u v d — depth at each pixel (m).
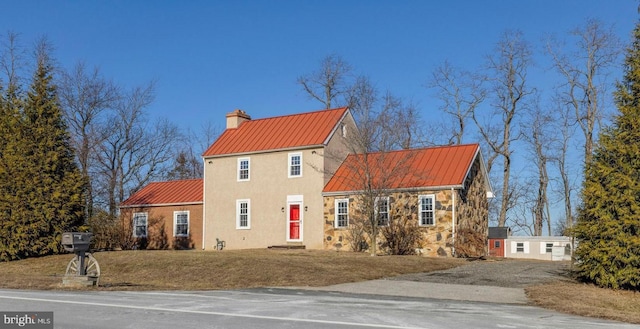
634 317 13.52
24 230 28.27
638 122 19.52
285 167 36.78
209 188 39.41
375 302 14.99
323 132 36.59
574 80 46.03
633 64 20.52
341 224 34.53
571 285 20.19
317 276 21.25
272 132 38.88
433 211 32.00
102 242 39.94
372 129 34.56
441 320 11.84
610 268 19.44
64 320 11.19
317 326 10.79
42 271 24.92
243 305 13.71
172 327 10.52
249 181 37.94
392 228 32.59
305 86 60.06
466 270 25.27
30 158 29.19
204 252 28.62
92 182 47.75
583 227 20.19
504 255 50.19
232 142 39.69
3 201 28.34
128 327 10.48
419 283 20.50
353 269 23.31
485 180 37.38
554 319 12.60
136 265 23.64
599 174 20.00
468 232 32.47
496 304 15.34
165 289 18.25
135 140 53.25
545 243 48.97
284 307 13.43
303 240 35.56
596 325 11.90
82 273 18.42
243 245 37.56
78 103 47.84
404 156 34.19
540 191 53.47
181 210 41.31
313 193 35.59
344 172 35.88
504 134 50.78
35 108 30.44
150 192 44.22
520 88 49.59
